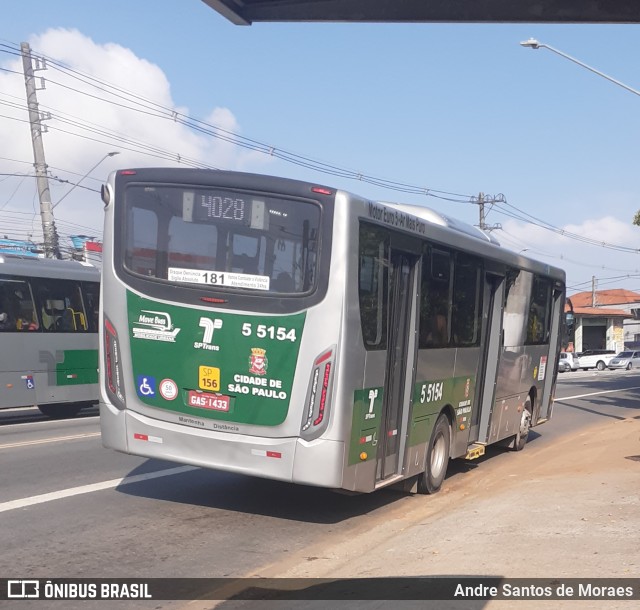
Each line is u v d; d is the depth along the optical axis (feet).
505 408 45.73
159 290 28.27
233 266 27.45
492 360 42.24
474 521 28.07
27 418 66.08
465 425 39.29
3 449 43.52
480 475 41.86
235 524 28.96
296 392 26.61
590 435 59.16
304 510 31.60
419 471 33.76
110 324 29.19
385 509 32.65
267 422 26.94
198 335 27.71
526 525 26.96
